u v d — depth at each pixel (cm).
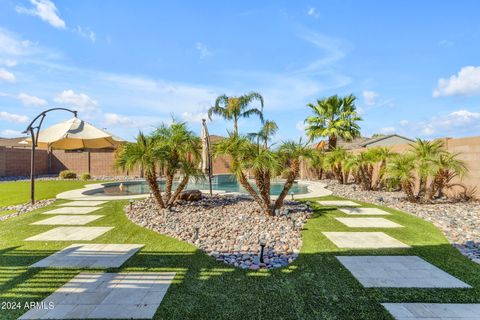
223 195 1067
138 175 2116
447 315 265
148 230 570
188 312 270
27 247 460
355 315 266
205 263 392
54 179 1766
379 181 1241
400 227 589
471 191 881
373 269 370
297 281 335
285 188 714
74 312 270
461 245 472
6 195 1060
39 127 901
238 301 290
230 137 721
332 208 811
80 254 427
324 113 1991
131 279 340
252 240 500
